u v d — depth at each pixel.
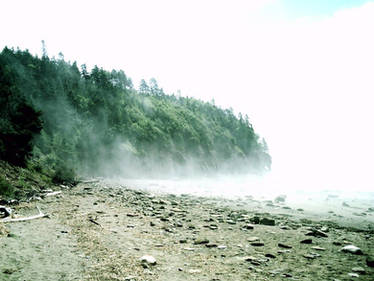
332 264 7.78
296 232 12.27
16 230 9.03
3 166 21.17
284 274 6.74
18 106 29.39
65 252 7.34
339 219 17.41
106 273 6.04
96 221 11.72
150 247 8.62
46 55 118.31
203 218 14.86
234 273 6.65
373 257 8.60
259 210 19.88
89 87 117.75
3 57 99.06
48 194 19.22
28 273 5.71
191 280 6.02
